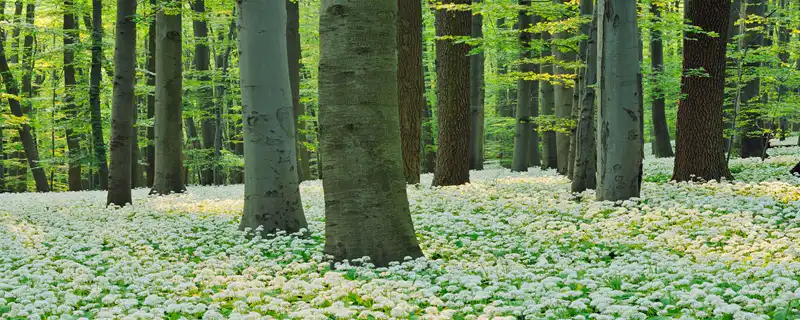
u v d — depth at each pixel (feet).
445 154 56.29
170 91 57.67
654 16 45.57
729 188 42.65
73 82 88.07
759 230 28.73
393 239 24.38
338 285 20.21
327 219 24.79
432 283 21.61
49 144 128.36
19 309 17.85
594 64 43.96
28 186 131.13
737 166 62.69
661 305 17.39
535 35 79.82
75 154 79.41
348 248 24.26
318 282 20.30
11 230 34.22
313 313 16.99
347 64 23.93
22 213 43.98
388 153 24.48
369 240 24.18
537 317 16.48
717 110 50.19
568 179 56.95
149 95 90.38
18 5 99.91
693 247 26.13
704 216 32.35
